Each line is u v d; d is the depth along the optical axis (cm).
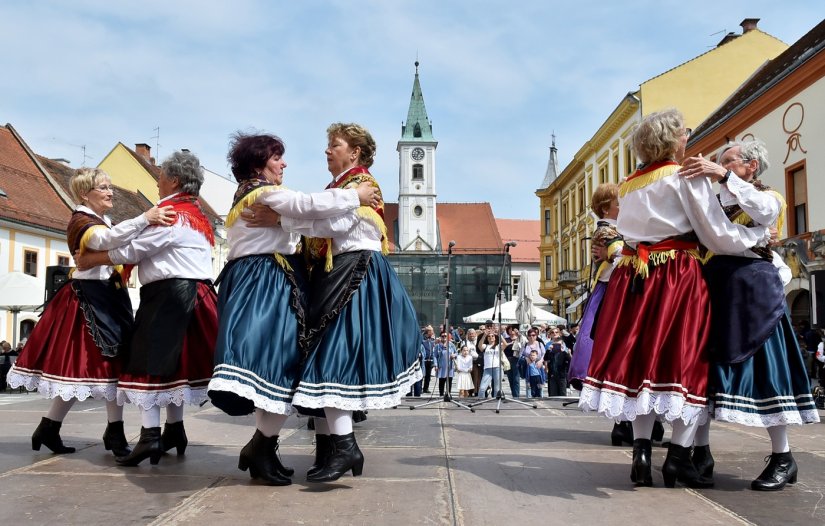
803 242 1773
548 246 5509
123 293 411
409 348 337
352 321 321
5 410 650
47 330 406
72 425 541
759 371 321
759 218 319
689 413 304
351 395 313
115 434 397
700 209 314
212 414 643
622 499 294
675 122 336
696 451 346
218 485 316
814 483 330
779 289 319
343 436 323
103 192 414
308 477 315
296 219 320
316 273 338
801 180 1844
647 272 322
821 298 973
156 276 377
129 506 275
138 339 372
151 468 360
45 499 287
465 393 1669
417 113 8550
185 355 379
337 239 335
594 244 541
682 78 3117
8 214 2706
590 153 4178
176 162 395
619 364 314
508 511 271
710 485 321
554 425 592
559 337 1592
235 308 317
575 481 331
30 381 403
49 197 3105
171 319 373
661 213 326
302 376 313
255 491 303
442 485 317
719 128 2284
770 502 290
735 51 3116
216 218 4459
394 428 552
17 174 3033
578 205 4569
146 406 366
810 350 1419
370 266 333
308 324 326
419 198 8281
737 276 321
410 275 6494
